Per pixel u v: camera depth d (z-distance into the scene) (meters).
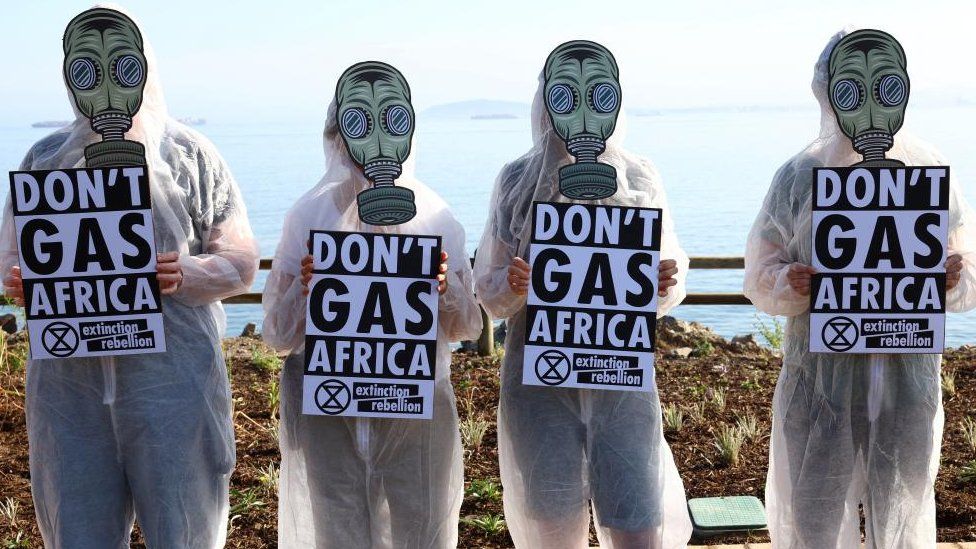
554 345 3.94
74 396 3.83
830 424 4.04
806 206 4.05
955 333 15.51
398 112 3.90
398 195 3.90
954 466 5.64
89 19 3.76
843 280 3.96
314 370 3.88
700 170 87.44
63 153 3.85
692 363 8.04
